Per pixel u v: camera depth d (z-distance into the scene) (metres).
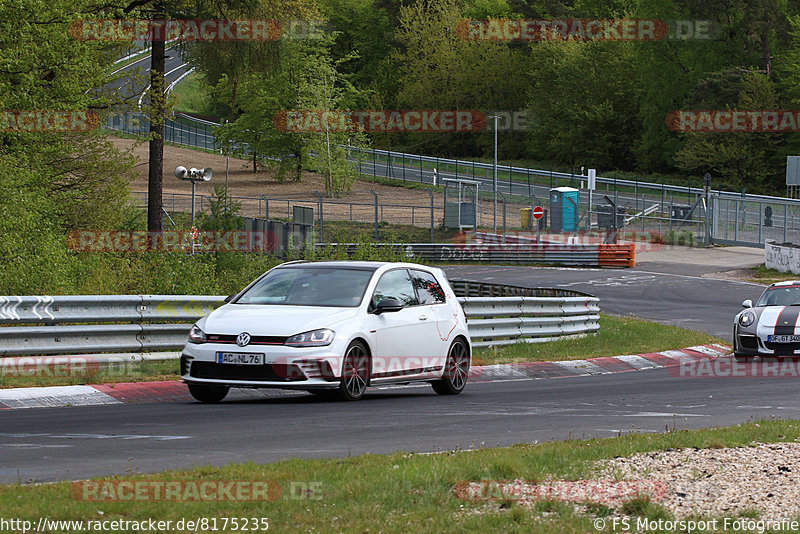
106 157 97.69
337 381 36.75
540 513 18.56
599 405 39.56
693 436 28.53
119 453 25.02
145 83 96.88
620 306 105.69
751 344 61.53
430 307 42.28
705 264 152.75
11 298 40.28
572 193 191.88
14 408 35.19
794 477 22.59
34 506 17.77
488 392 45.06
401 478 20.94
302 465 22.47
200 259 77.12
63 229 92.50
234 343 36.03
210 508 18.02
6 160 78.88
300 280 40.06
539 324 67.00
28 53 82.25
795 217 161.50
